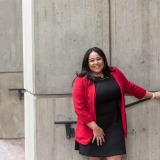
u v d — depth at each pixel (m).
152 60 5.92
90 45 5.79
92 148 5.41
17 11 10.02
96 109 5.36
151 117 5.94
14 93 10.10
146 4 5.87
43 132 5.77
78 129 5.49
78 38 5.77
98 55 5.35
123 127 5.47
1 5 9.95
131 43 5.87
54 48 5.73
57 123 5.73
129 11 5.85
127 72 5.88
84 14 5.77
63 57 5.75
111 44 5.84
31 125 5.92
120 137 5.43
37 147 5.76
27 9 6.14
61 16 5.72
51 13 5.71
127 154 5.93
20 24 10.02
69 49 5.76
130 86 5.61
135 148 5.94
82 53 5.78
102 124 5.38
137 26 5.87
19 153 8.58
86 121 5.28
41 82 5.73
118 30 5.84
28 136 6.21
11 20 9.98
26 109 6.39
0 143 9.58
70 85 5.77
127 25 5.86
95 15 5.78
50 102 5.76
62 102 5.77
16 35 10.02
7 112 10.11
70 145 5.81
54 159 5.80
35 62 5.71
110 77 5.41
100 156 5.40
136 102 5.87
